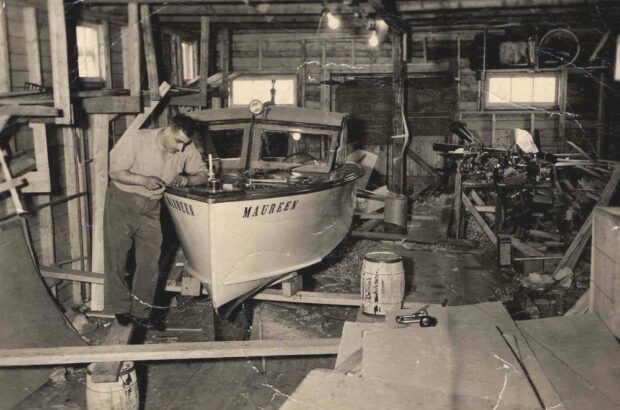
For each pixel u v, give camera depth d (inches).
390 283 189.3
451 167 497.0
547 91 487.5
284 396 181.5
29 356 160.1
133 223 208.2
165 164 209.9
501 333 131.2
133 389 156.6
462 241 351.9
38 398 179.9
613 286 130.8
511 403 103.8
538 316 233.5
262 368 201.2
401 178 413.1
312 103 508.4
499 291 268.7
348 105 510.0
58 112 200.8
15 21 219.6
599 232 139.0
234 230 197.9
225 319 221.9
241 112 263.4
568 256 277.0
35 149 206.8
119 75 327.3
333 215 255.8
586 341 127.4
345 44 498.9
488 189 394.6
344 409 106.5
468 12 394.6
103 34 306.2
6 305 190.7
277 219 210.1
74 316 233.0
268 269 220.1
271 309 253.6
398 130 412.5
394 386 111.7
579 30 468.4
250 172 251.4
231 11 342.6
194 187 211.6
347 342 137.8
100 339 222.5
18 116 189.9
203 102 369.7
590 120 481.7
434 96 500.4
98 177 248.5
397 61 404.5
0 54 208.8
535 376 112.7
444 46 493.0
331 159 257.1
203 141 256.5
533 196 366.3
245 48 504.7
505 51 467.5
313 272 300.0
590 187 398.6
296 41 499.2
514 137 378.6
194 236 203.9
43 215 232.8
